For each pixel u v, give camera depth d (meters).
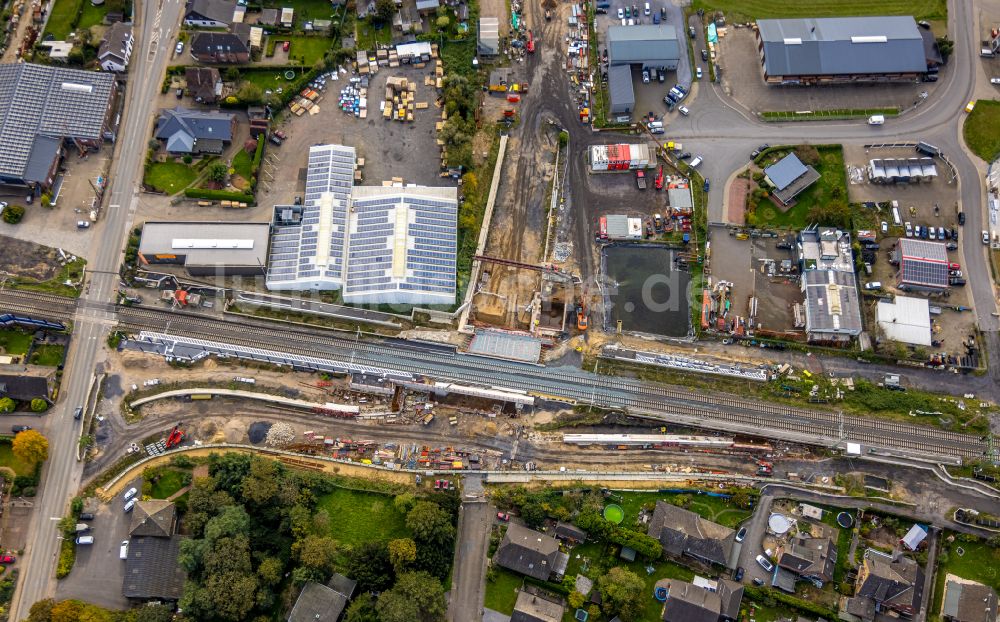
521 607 144.38
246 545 141.12
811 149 177.25
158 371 160.75
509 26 188.00
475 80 183.38
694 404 161.00
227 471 150.12
